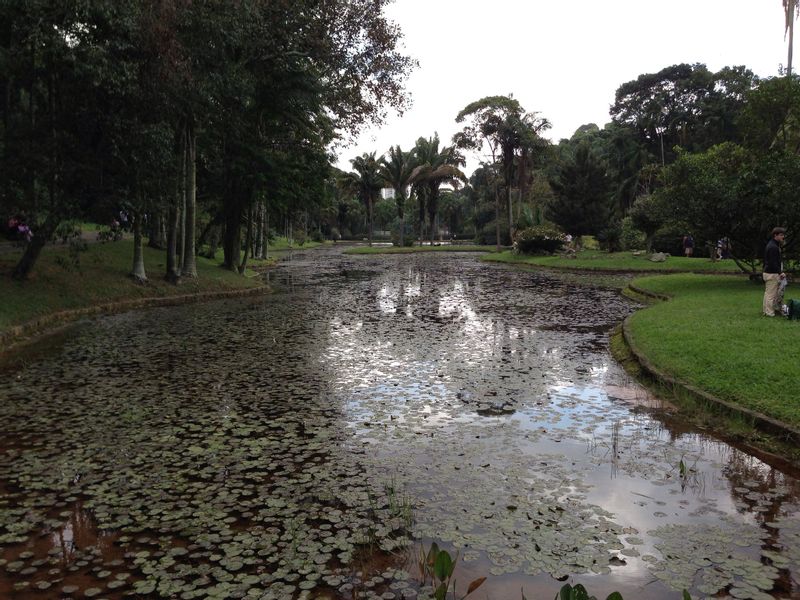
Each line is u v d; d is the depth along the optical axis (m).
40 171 14.31
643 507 4.29
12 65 13.90
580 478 4.84
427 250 60.22
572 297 19.22
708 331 9.50
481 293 20.88
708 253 34.34
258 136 23.66
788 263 19.62
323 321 14.27
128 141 14.77
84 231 33.59
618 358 9.61
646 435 5.89
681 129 60.22
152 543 3.88
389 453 5.46
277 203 24.97
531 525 4.02
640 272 28.64
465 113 49.22
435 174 62.97
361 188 70.25
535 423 6.31
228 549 3.77
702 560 3.55
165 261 23.78
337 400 7.29
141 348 10.76
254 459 5.35
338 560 3.62
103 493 4.68
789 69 27.16
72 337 11.96
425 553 3.67
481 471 5.00
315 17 21.77
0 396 7.52
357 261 45.19
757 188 15.95
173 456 5.45
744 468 5.03
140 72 14.45
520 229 48.56
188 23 14.81
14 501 4.55
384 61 22.53
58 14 12.56
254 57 21.08
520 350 10.43
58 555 3.75
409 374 8.65
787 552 3.64
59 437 5.99
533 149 49.22
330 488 4.69
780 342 8.16
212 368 9.10
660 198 18.47
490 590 3.26
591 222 45.09
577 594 2.55
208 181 24.83
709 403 6.49
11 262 16.73
